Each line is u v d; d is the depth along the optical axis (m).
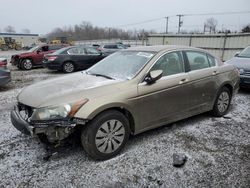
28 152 3.28
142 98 3.29
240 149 3.36
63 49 11.55
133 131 3.37
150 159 3.11
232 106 5.40
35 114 2.78
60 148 3.37
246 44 18.22
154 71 3.36
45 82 3.56
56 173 2.82
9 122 4.38
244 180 2.67
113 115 3.03
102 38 79.62
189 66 4.00
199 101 4.13
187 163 3.01
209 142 3.57
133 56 3.88
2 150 3.33
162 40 25.09
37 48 13.45
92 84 3.22
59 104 2.78
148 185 2.61
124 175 2.78
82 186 2.60
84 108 2.81
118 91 3.11
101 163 3.02
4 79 7.37
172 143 3.53
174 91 3.65
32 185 2.61
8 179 2.70
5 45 43.53
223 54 19.98
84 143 2.96
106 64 4.05
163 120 3.66
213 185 2.60
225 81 4.52
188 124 4.26
